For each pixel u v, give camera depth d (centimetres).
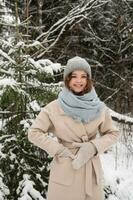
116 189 520
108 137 293
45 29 930
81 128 287
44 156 479
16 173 461
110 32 945
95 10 914
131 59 944
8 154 463
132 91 911
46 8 937
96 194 288
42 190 469
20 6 849
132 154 766
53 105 292
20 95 453
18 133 466
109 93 934
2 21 529
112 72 937
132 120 709
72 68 288
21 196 445
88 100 288
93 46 941
